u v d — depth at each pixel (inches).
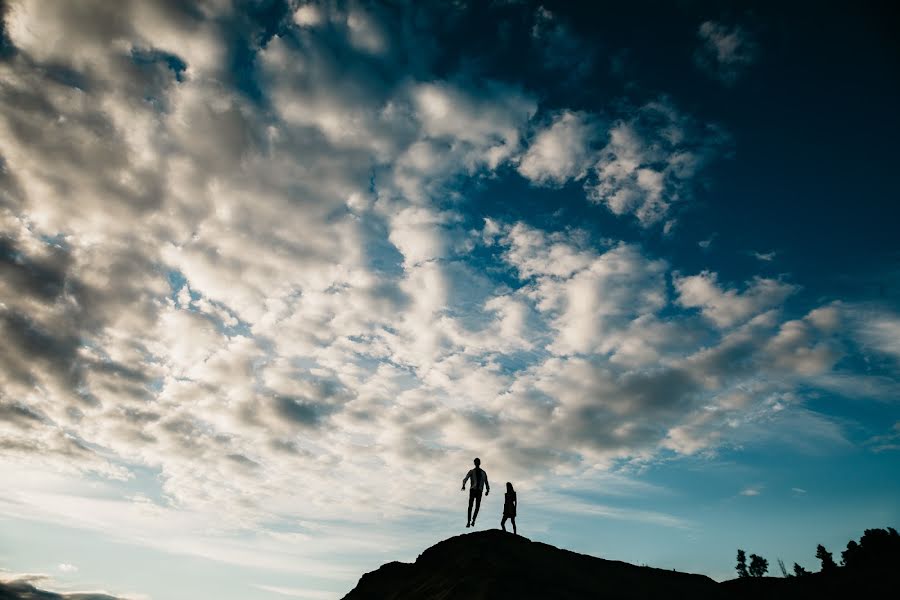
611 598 517.7
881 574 768.3
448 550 624.4
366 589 624.4
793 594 725.9
